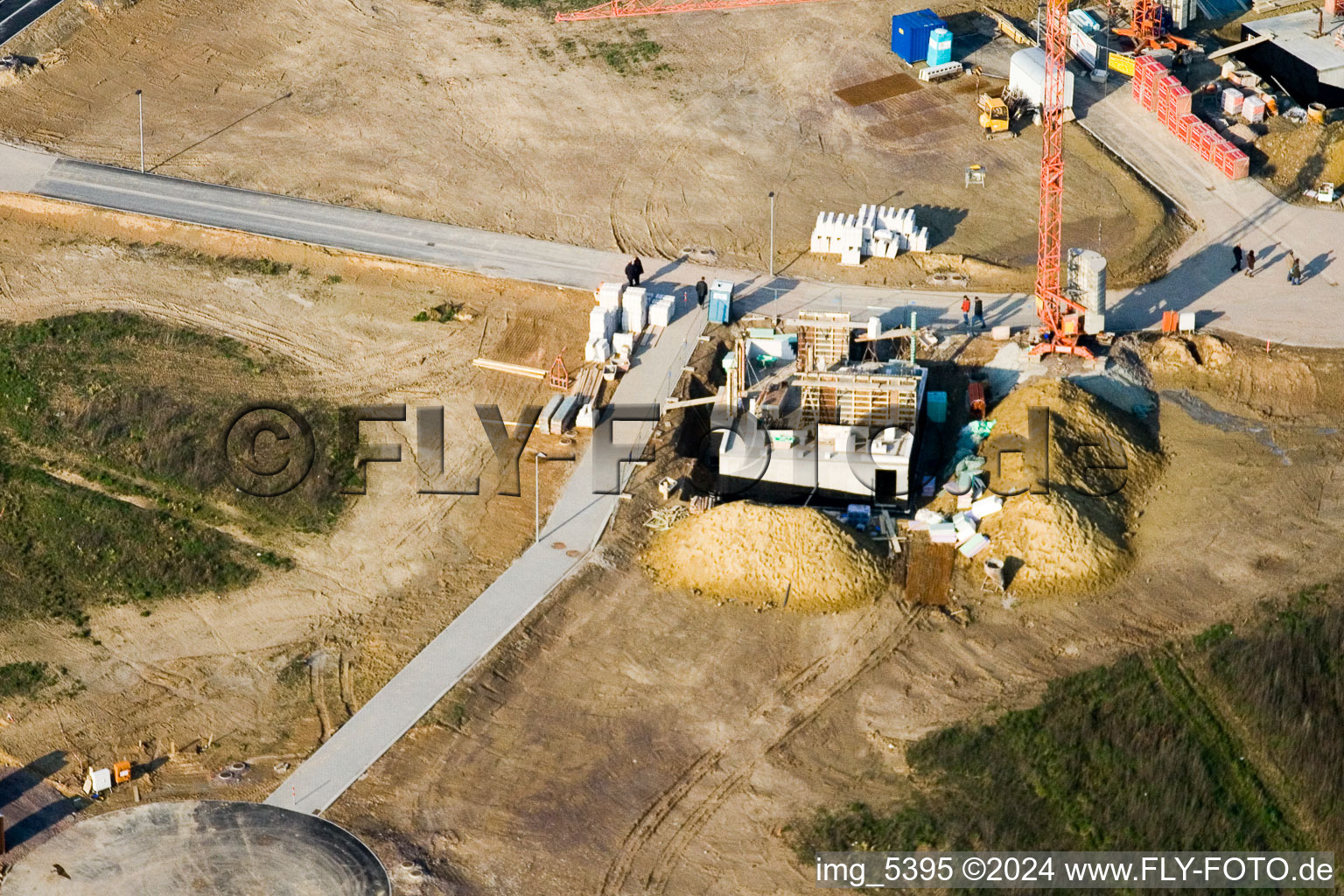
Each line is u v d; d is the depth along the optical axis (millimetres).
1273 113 94125
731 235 88188
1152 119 95625
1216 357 77188
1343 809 58781
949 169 92875
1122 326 80312
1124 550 67812
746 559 66938
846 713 61750
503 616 66500
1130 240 85938
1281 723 60969
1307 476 71188
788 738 60969
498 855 57656
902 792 59000
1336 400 75250
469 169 94250
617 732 61531
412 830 58594
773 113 99000
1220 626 64188
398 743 61688
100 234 89688
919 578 67250
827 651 64250
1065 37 82188
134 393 78312
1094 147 93875
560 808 59000
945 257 85438
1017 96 96750
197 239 88688
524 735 61625
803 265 85812
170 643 66812
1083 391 74500
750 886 56250
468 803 59375
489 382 79125
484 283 84938
